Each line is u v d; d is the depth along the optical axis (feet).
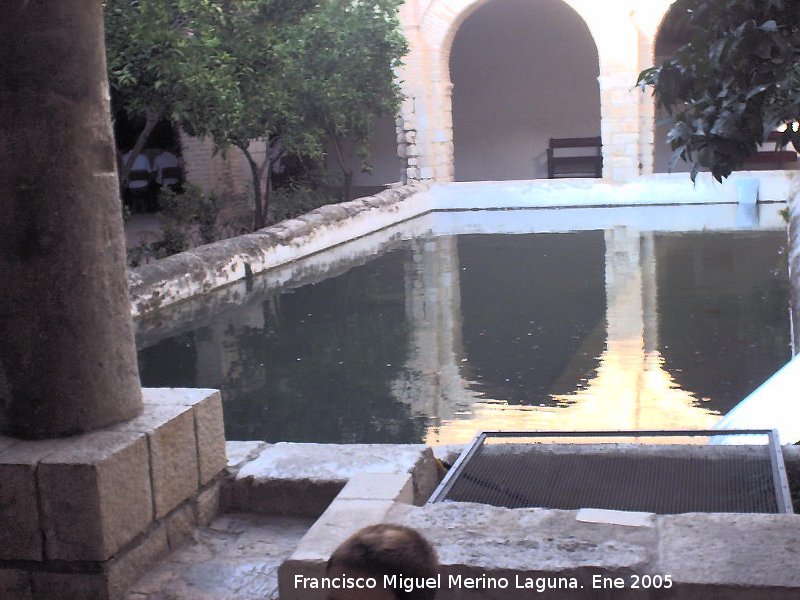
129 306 12.33
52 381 11.50
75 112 11.35
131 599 11.32
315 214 56.85
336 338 34.24
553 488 12.76
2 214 11.29
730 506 11.84
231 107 43.83
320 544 10.43
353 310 39.01
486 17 90.07
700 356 29.50
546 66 89.97
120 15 39.91
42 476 10.93
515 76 90.79
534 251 52.65
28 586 11.27
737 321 33.81
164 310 39.78
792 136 9.81
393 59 67.56
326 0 61.77
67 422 11.62
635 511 11.15
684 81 10.09
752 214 63.77
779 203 69.36
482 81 91.66
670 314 35.53
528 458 13.96
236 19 49.44
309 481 13.41
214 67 43.80
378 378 28.81
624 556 9.57
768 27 9.10
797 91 9.84
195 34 44.80
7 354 11.49
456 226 65.87
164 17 41.11
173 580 11.76
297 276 47.50
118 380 12.09
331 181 72.49
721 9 9.74
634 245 52.95
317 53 58.54
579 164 89.15
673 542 9.81
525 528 10.41
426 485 14.03
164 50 40.01
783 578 8.93
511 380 28.02
